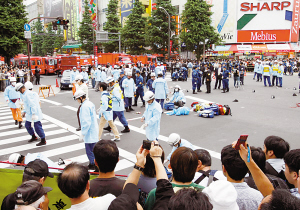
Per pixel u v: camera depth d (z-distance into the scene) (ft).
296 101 50.29
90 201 7.50
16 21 88.12
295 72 126.62
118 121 37.88
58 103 52.21
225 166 8.33
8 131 33.68
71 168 7.46
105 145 9.63
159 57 139.95
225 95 58.34
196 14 128.57
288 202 5.51
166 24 135.54
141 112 44.01
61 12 271.08
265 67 71.36
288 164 8.64
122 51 168.96
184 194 6.00
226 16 165.99
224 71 61.62
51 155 25.34
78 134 32.12
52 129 34.35
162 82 41.42
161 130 33.12
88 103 20.94
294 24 160.86
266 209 5.71
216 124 35.50
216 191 6.59
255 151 10.53
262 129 32.83
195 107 43.96
